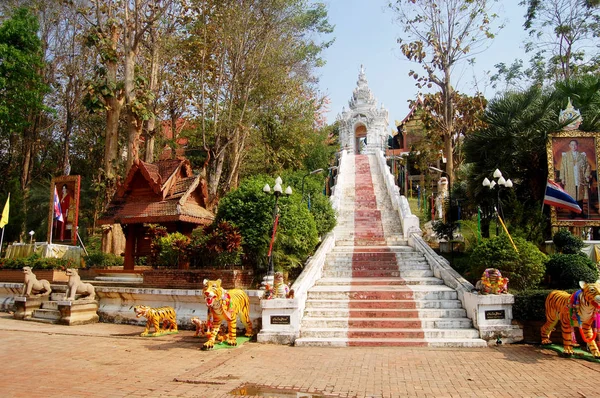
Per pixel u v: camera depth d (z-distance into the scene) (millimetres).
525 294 10352
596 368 7855
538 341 10023
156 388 6402
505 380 7090
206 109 23484
